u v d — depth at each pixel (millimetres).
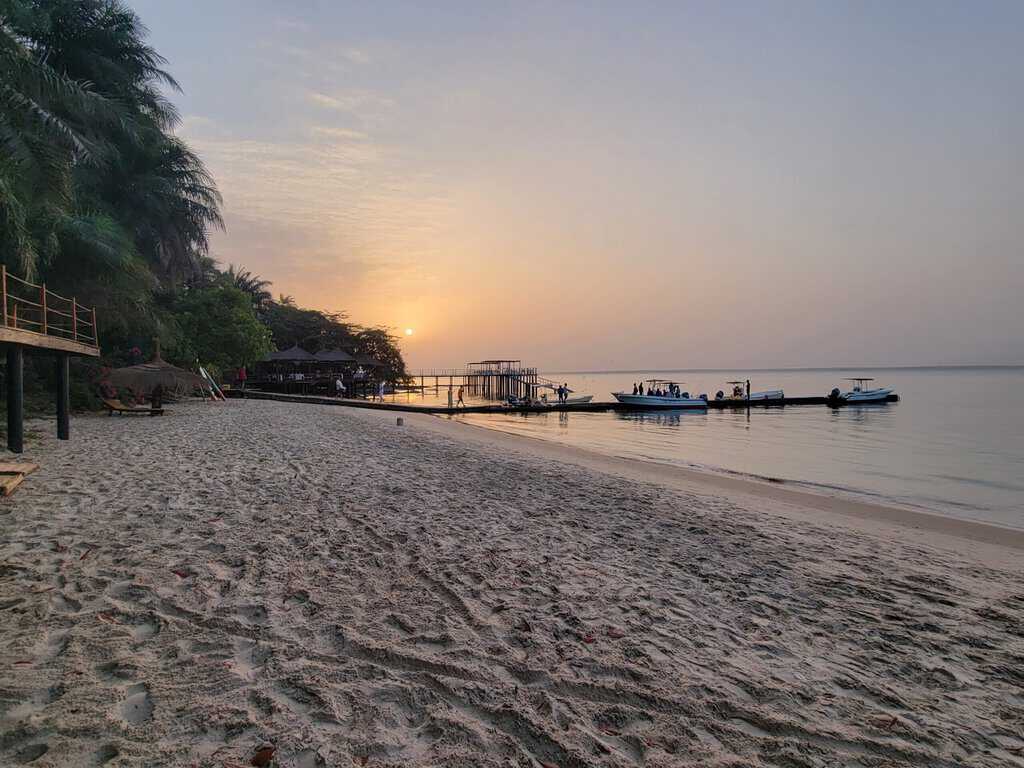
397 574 4617
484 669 3143
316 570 4586
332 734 2445
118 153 20594
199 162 25766
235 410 21688
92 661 2961
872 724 2848
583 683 3059
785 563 5746
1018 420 31438
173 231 25266
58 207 15586
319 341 59844
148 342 23109
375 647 3301
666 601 4422
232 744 2336
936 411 39250
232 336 29109
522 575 4793
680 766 2408
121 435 12453
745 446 20422
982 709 3078
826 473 14398
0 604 3643
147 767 2158
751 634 3914
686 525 7148
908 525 8219
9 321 8805
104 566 4418
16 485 6758
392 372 65625
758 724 2781
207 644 3225
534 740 2521
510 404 39812
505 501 7844
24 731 2336
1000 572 5930
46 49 18844
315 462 9922
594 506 7949
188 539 5199
